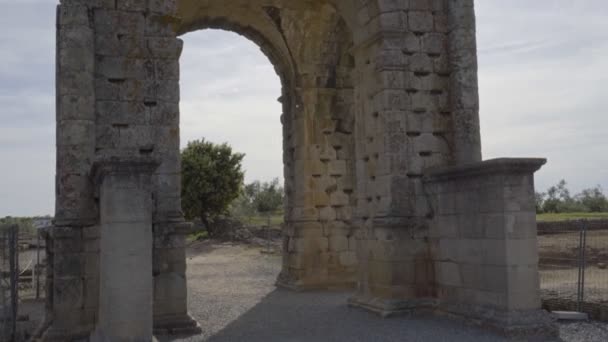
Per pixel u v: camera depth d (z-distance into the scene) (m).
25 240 40.72
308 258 23.06
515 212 13.07
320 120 23.91
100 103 14.37
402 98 16.80
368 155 17.73
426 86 17.12
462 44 17.02
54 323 13.11
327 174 23.78
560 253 23.23
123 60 14.62
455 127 16.95
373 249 17.00
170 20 15.05
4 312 14.59
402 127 16.69
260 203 89.69
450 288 15.33
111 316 10.37
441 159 17.00
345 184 23.94
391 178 16.44
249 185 94.69
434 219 16.16
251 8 23.30
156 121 14.74
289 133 24.91
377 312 16.02
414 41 17.14
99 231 13.59
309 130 23.72
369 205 17.59
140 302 10.53
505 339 12.40
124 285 10.47
